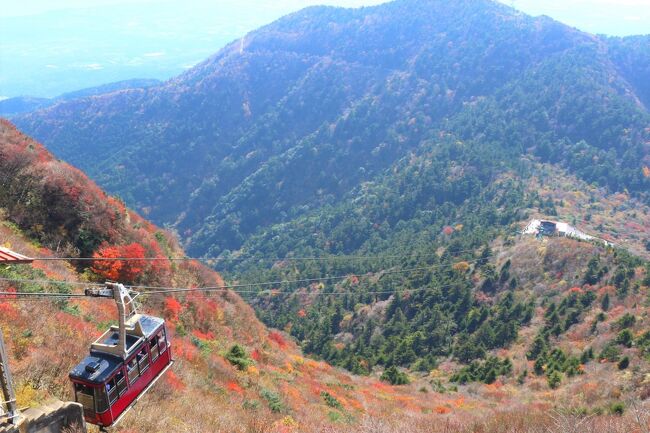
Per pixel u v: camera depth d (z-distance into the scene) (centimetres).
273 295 9644
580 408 2408
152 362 1294
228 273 12775
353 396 3384
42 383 1362
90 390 1127
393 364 5953
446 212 12569
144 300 2970
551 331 5344
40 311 1850
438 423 2212
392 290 8206
